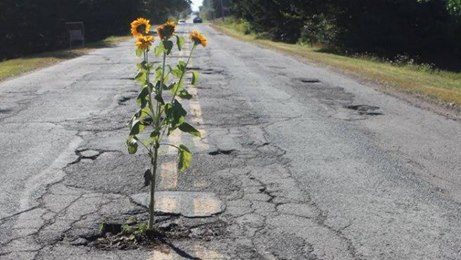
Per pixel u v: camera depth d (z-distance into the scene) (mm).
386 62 28547
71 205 4801
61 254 3869
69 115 9008
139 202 4891
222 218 4586
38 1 45125
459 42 33719
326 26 36625
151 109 4195
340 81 14938
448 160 6852
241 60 20953
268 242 4137
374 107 10703
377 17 34406
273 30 45562
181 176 5695
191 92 11844
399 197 5309
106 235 4223
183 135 7559
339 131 8297
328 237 4270
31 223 4402
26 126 8133
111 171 5832
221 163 6254
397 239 4293
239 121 8773
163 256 3857
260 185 5508
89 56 22656
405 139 7961
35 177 5609
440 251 4113
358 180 5805
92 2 51688
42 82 13445
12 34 43688
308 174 5957
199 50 25922
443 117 9969
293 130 8227
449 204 5176
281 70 17578
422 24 34344
